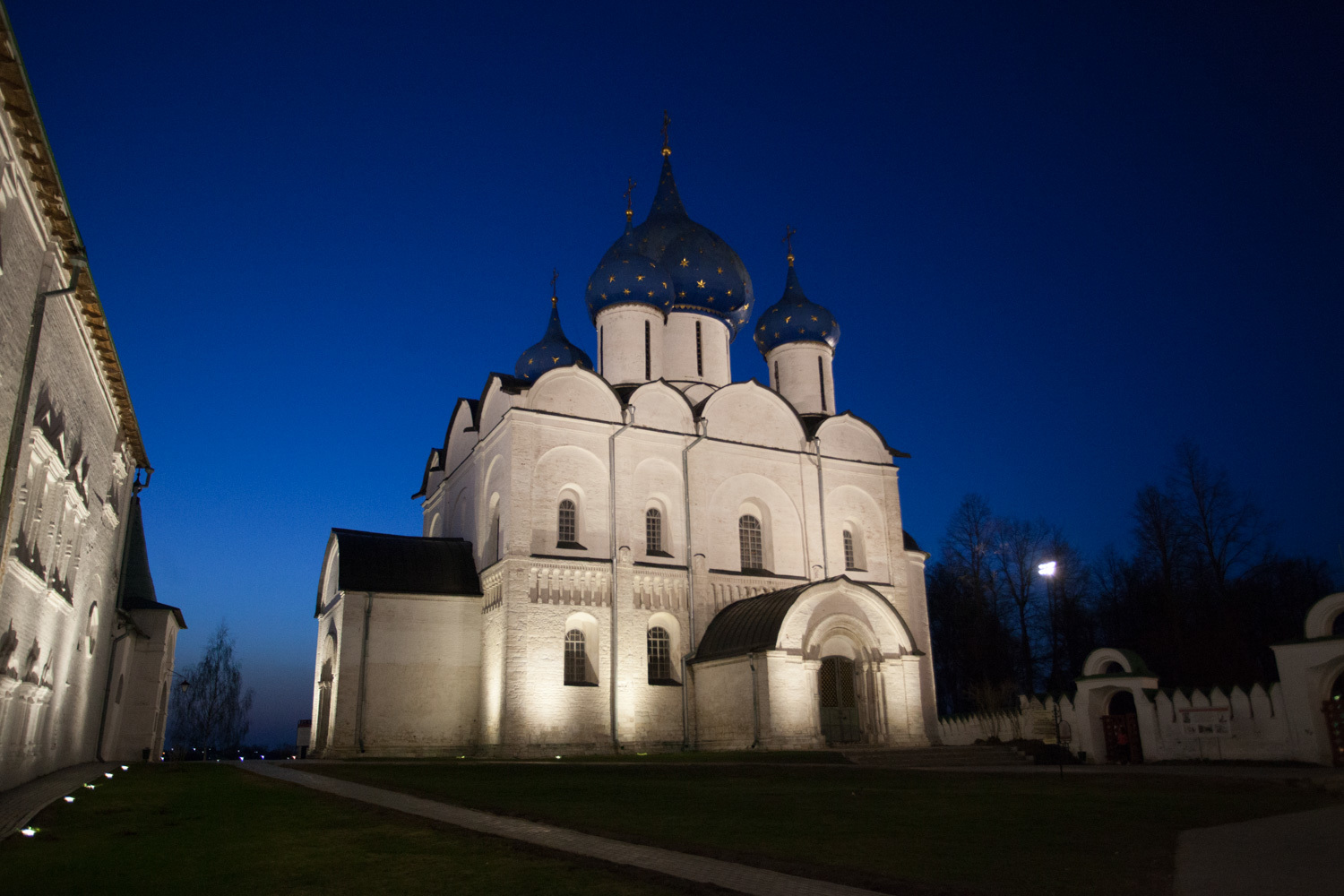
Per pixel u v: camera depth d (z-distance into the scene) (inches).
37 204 599.5
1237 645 1974.7
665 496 1696.6
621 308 1894.7
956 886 415.5
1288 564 2374.5
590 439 1649.9
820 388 2043.6
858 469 1900.8
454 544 1707.7
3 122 514.0
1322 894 403.2
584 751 1492.4
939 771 1072.8
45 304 640.4
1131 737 1346.0
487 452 1711.4
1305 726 1189.1
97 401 901.2
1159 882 429.7
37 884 404.8
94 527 968.3
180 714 2933.1
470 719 1571.1
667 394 1752.0
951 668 2600.9
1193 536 2086.6
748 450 1791.3
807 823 614.9
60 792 726.5
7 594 635.5
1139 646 2272.4
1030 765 1312.7
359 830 555.8
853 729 1517.0
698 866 457.1
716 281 2003.0
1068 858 487.8
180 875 425.1
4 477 588.7
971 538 2482.8
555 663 1513.3
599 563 1590.8
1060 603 2431.1
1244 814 692.7
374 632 1545.3
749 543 1775.3
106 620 1177.4
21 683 692.7
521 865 443.8
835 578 1533.0
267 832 548.1
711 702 1549.0
